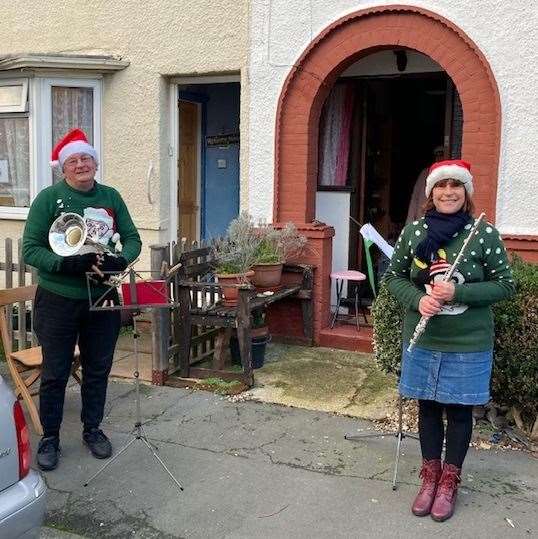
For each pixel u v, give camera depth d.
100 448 4.41
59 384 4.28
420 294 3.67
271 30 6.74
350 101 7.49
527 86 5.79
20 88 7.79
